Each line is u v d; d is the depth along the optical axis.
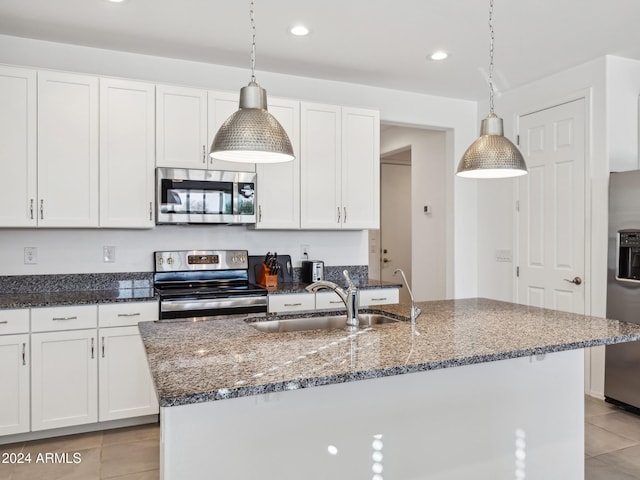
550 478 2.23
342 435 1.79
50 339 2.89
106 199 3.25
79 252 3.51
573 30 3.21
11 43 3.29
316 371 1.47
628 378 3.46
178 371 1.47
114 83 3.27
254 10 2.90
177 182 3.39
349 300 2.24
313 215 3.87
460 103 4.87
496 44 3.44
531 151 4.32
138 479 2.51
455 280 4.88
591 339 1.92
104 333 3.03
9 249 3.33
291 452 1.69
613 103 3.68
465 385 2.03
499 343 1.84
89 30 3.19
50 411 2.90
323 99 4.23
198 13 2.94
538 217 4.24
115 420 3.17
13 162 3.03
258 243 4.07
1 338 2.78
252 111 1.97
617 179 3.48
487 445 2.08
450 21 3.06
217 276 3.86
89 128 3.21
